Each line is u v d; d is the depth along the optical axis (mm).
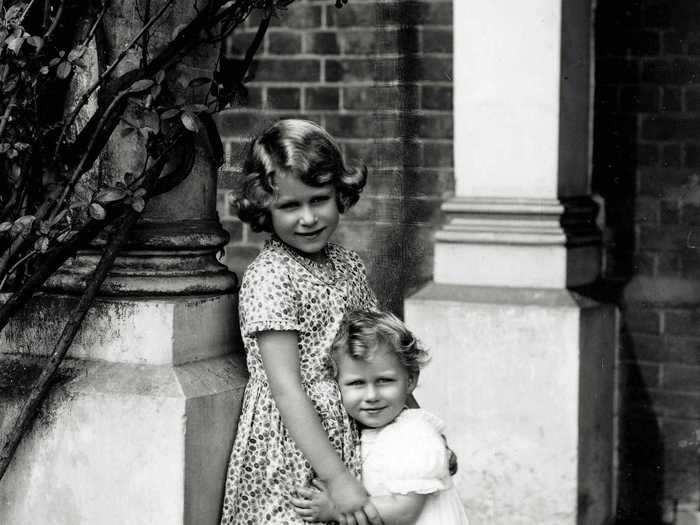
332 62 5426
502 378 4043
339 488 2424
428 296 4164
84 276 2645
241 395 2637
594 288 4309
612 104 4512
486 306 4051
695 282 4465
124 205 2537
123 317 2562
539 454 4008
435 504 2604
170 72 2617
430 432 2568
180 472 2459
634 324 4504
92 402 2535
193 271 2674
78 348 2625
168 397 2469
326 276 2594
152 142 2506
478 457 4094
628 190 4523
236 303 2752
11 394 2643
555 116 4039
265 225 2549
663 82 4473
